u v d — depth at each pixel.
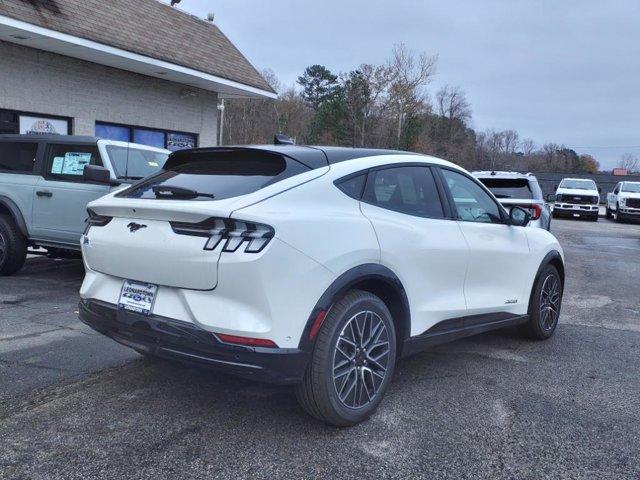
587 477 3.05
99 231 3.71
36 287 7.32
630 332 6.13
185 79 15.04
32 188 7.43
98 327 3.71
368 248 3.54
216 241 3.11
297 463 3.10
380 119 56.84
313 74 78.69
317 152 3.80
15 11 10.24
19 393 3.96
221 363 3.11
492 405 3.98
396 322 3.95
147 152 7.86
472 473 3.06
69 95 12.60
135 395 3.97
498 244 4.88
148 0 15.00
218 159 3.98
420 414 3.79
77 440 3.30
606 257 12.71
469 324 4.60
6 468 2.97
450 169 4.72
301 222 3.23
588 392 4.28
